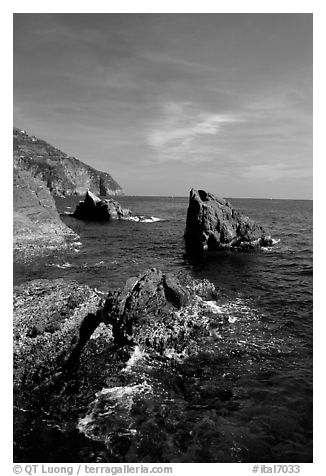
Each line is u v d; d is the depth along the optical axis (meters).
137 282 14.64
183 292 14.75
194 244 35.31
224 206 36.50
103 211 66.81
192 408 9.55
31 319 13.16
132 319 13.14
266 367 11.57
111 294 14.10
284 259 30.56
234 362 11.93
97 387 10.59
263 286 21.45
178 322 13.59
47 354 11.82
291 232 49.59
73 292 16.11
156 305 13.81
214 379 10.95
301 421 8.90
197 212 35.06
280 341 13.44
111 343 13.01
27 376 10.99
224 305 17.44
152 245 38.03
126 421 9.09
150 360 12.08
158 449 8.12
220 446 8.16
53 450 8.15
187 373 11.34
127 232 49.53
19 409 9.62
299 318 15.79
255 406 9.55
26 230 31.72
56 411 9.53
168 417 9.20
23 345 11.93
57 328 12.75
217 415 9.23
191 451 8.05
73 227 54.34
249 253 33.44
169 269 26.39
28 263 26.34
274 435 8.45
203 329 13.66
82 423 9.05
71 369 11.54
